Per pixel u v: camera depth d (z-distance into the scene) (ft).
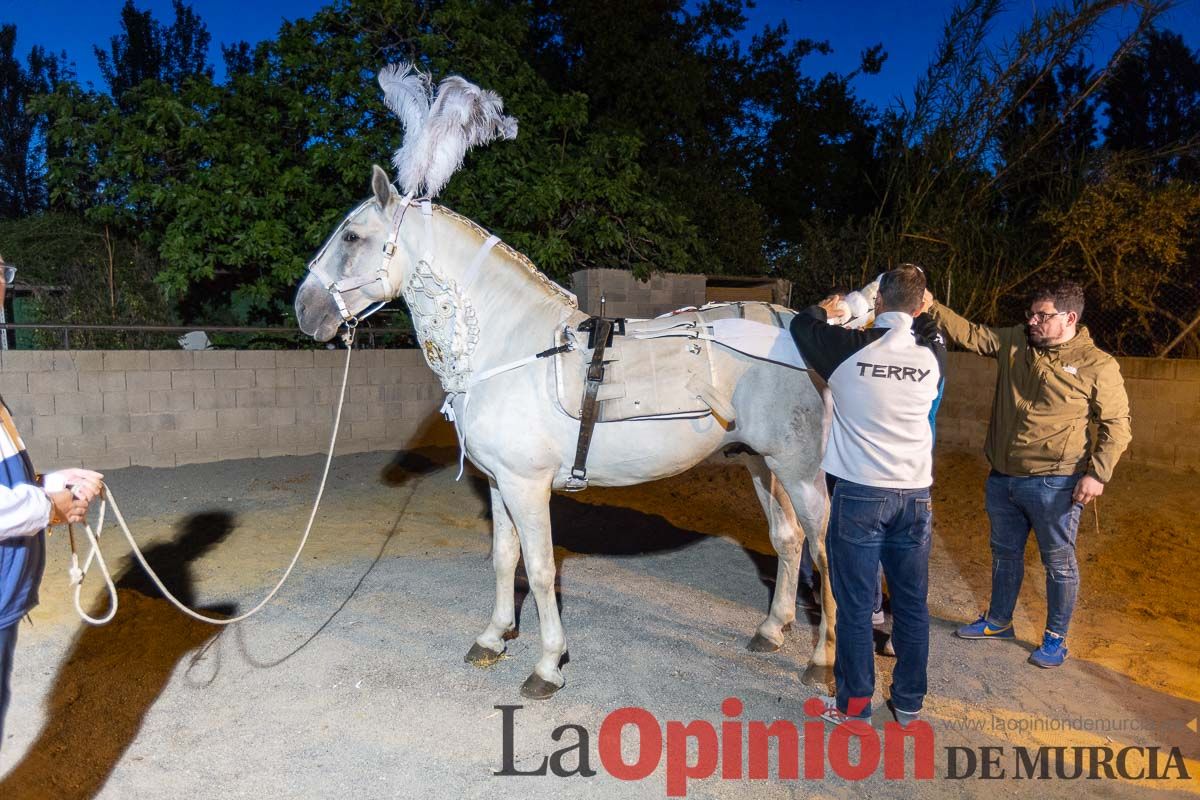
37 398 23.08
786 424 11.19
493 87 30.73
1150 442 25.31
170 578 15.42
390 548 17.61
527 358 10.88
